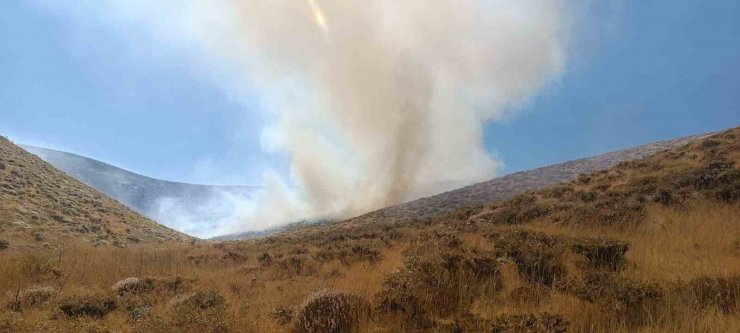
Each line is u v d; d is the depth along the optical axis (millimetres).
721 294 4965
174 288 10469
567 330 4387
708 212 12484
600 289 5402
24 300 7992
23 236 23141
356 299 6398
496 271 7387
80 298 8055
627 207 14375
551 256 7902
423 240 15164
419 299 5871
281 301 8266
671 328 4277
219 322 6027
